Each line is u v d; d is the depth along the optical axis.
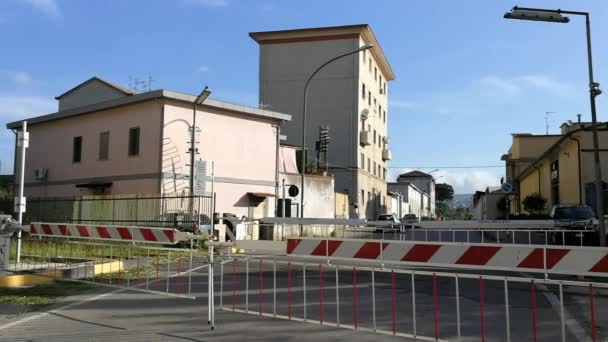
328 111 48.53
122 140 28.58
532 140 59.03
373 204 54.22
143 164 27.25
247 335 6.91
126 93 39.72
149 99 26.88
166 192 26.45
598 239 18.45
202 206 25.42
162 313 8.30
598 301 9.45
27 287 10.79
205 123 28.31
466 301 9.40
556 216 24.64
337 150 47.94
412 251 7.02
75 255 15.12
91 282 11.05
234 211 29.14
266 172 31.02
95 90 42.03
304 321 7.69
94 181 29.92
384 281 11.67
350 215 45.59
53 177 32.88
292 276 12.48
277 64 50.22
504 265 6.45
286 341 6.62
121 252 14.98
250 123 30.41
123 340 6.64
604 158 31.38
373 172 54.66
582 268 6.06
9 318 7.95
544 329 7.39
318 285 11.09
